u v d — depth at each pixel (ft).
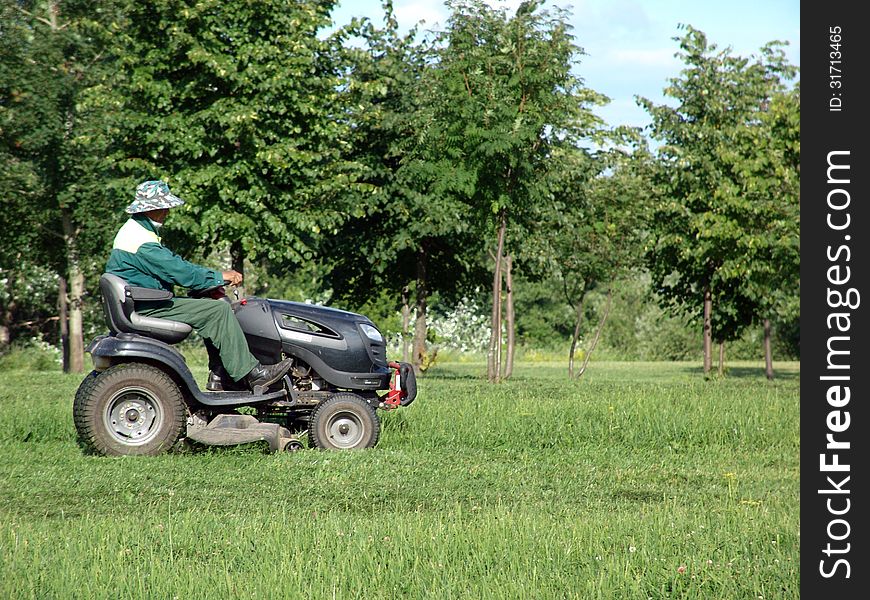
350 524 30.76
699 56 132.26
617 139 131.54
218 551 27.30
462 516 33.35
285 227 110.11
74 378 108.27
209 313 48.78
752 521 31.89
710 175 126.31
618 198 131.23
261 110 107.96
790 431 57.67
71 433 53.83
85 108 119.24
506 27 106.11
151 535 29.22
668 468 48.39
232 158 108.88
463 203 122.21
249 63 107.65
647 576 24.82
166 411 47.57
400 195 127.34
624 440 57.26
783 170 117.50
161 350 47.78
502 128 104.32
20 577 24.40
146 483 40.40
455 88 106.63
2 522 31.73
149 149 109.19
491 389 89.30
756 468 48.52
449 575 24.84
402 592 24.12
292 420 53.52
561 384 104.47
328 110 115.03
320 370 51.29
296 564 25.54
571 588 23.84
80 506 35.68
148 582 24.27
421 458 48.80
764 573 25.39
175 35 105.29
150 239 48.57
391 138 126.93
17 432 53.57
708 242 126.41
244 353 49.34
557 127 111.65
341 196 117.08
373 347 52.60
